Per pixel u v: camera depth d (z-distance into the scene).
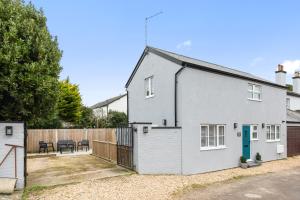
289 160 20.25
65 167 14.66
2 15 10.37
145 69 17.84
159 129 13.47
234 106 16.94
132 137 13.70
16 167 10.02
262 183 12.30
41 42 10.98
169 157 13.55
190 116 14.27
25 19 10.93
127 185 10.90
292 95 29.48
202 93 14.98
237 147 16.92
